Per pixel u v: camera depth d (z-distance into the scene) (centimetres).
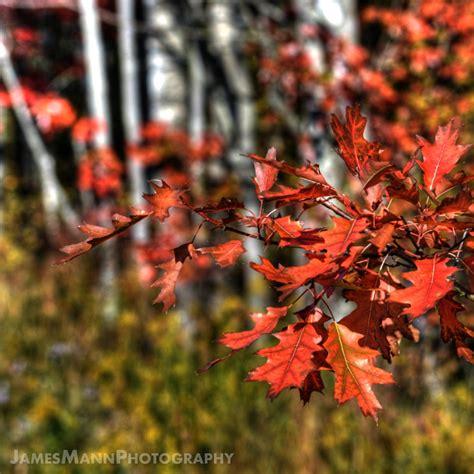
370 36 807
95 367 503
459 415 423
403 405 419
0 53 859
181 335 523
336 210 101
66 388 479
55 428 430
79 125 749
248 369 470
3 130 1045
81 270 659
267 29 723
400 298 85
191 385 453
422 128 620
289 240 95
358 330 94
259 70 754
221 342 89
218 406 445
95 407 463
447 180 104
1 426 443
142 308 582
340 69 615
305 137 629
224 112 771
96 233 102
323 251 96
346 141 97
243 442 424
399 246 101
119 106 1106
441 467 383
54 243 846
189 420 434
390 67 698
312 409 427
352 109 96
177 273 105
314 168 98
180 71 817
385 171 95
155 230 694
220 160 748
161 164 750
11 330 540
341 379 89
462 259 95
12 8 941
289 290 90
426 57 671
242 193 706
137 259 627
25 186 1084
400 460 389
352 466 395
